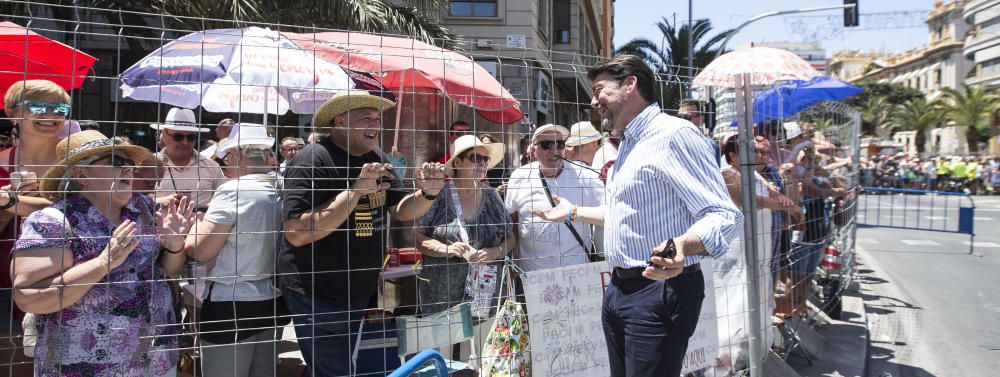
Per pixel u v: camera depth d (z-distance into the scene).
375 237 3.06
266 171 3.10
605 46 42.38
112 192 2.49
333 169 2.88
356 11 8.80
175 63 3.91
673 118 2.62
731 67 3.95
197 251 2.85
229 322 3.03
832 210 6.76
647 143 2.60
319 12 8.88
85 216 2.48
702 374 3.87
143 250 2.63
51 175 2.50
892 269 10.05
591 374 3.33
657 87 4.13
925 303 7.64
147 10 8.13
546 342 3.16
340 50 3.59
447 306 3.47
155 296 2.69
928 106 62.56
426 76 3.94
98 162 2.51
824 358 5.12
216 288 3.01
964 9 72.00
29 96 3.09
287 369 4.19
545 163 3.90
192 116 4.17
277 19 8.61
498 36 14.66
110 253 2.40
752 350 3.82
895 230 15.69
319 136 3.24
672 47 32.62
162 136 4.18
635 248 2.63
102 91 8.33
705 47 32.47
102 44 8.34
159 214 2.74
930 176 32.25
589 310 3.35
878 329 6.46
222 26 8.02
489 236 3.78
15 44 3.66
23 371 3.13
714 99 4.84
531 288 3.14
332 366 2.95
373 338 3.29
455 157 3.68
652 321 2.58
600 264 3.41
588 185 3.93
